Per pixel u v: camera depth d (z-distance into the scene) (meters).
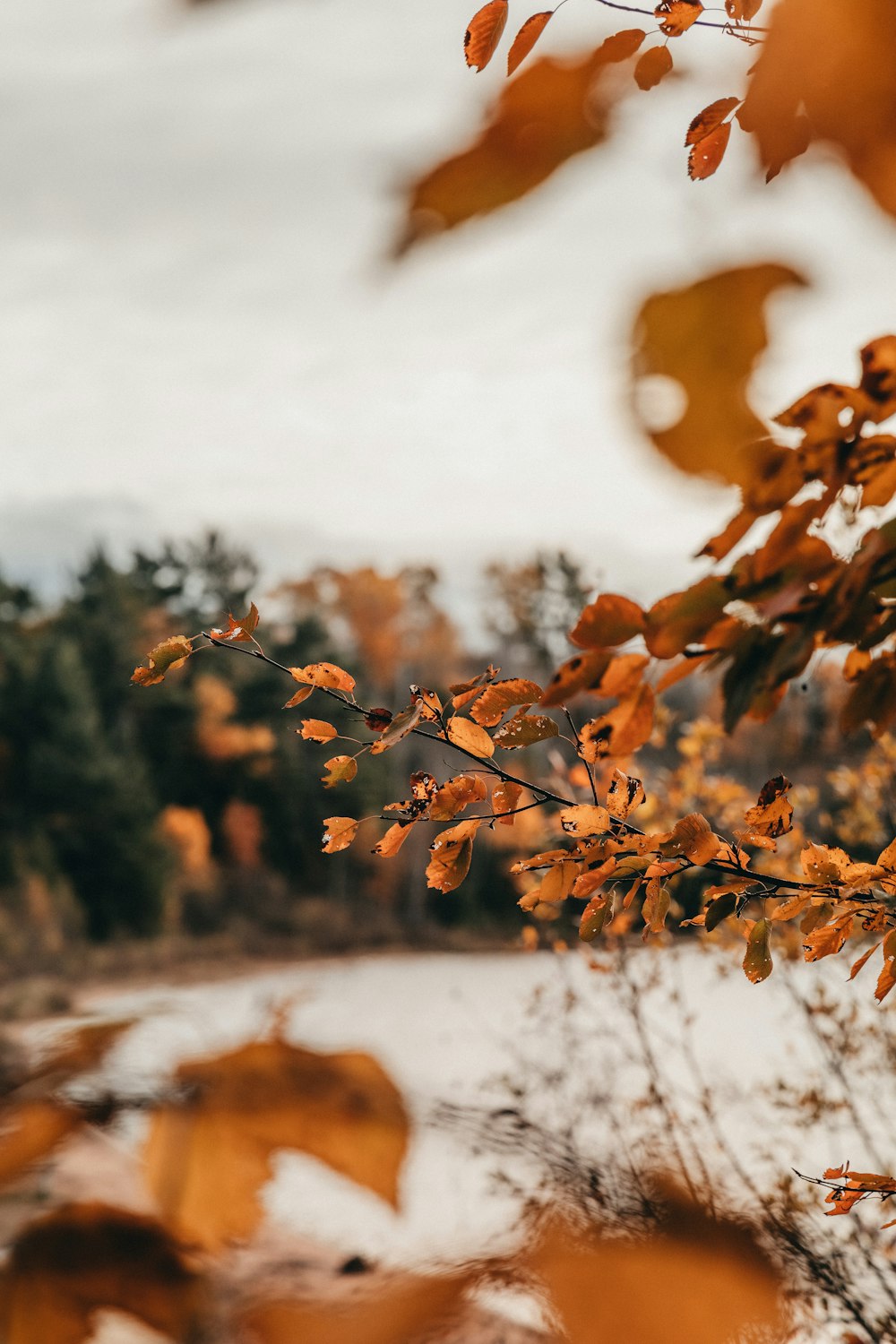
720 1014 3.61
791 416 0.51
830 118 0.26
